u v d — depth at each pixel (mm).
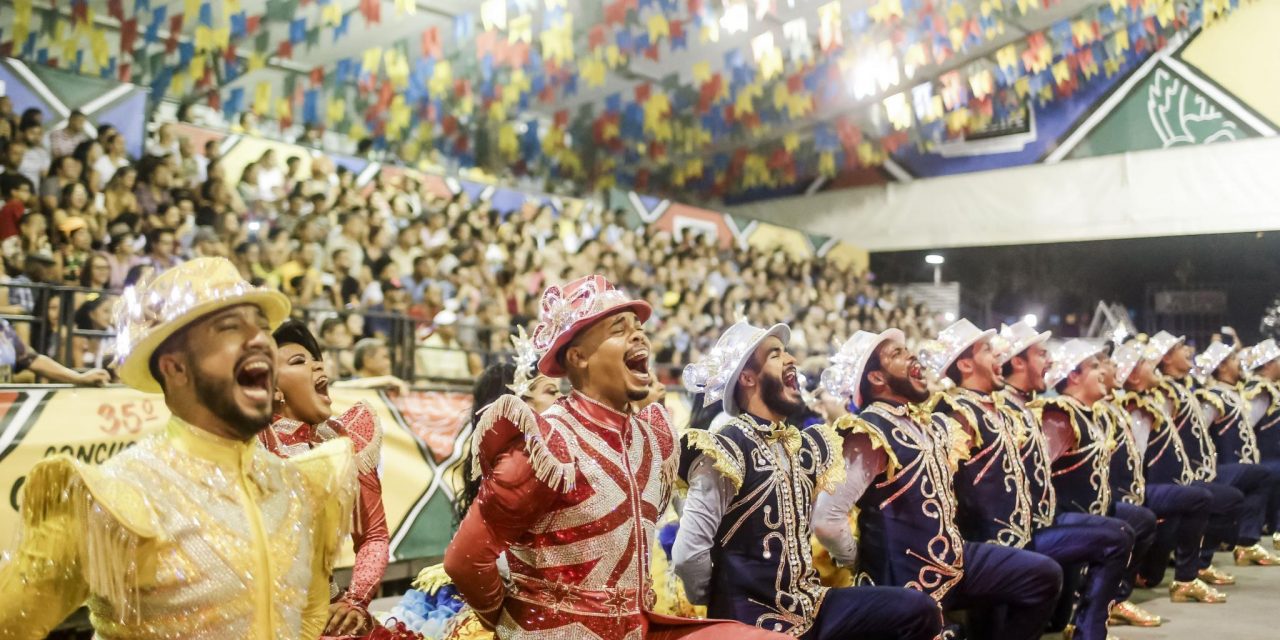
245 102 10227
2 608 1546
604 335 2486
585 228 11555
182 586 1615
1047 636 5336
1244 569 7469
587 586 2359
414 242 9516
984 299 14680
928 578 3676
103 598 1607
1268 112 12234
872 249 15203
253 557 1692
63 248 6945
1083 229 13414
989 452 4344
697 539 3051
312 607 1863
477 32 9500
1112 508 5367
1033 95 13711
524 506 2305
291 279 8094
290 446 2779
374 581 2805
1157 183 12906
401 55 8234
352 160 10055
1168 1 11742
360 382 5750
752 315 12055
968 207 14328
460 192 10773
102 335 5766
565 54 7984
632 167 14117
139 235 7641
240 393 1700
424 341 8305
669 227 13188
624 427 2525
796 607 3111
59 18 8086
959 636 4566
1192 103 12727
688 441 3086
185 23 8242
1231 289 12883
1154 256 13383
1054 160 13703
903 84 12422
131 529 1563
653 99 11016
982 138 14258
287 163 9375
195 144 8953
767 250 14008
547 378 3635
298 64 10031
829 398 4855
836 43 8664
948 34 10234
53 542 1560
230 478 1720
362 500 2898
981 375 4617
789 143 12984
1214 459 7152
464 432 6145
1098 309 13680
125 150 8383
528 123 11461
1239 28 12422
